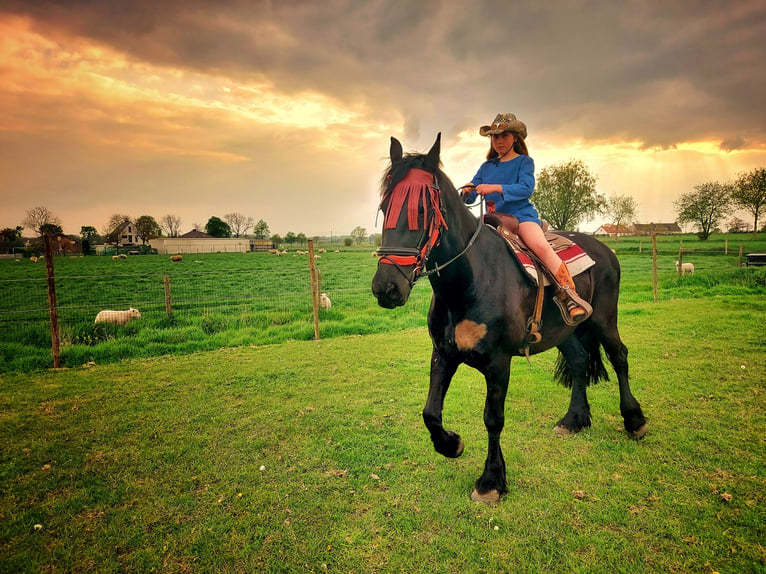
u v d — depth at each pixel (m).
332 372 5.91
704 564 2.29
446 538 2.56
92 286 20.88
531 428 4.02
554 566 2.32
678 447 3.55
